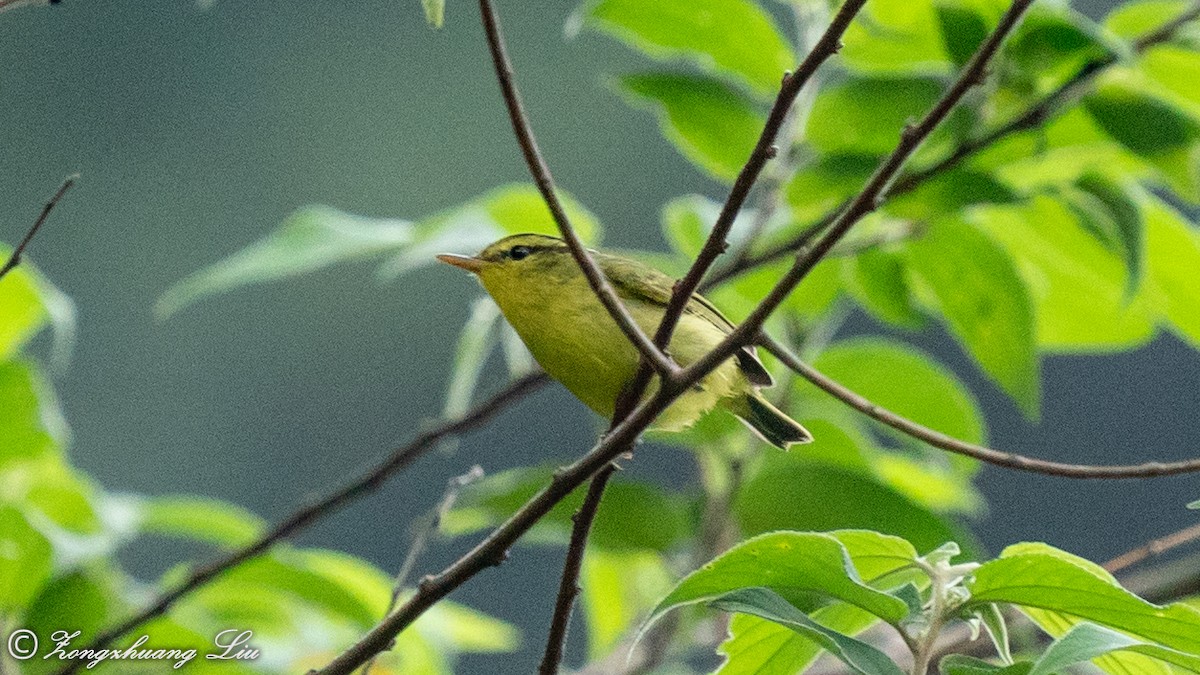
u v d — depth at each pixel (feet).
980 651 27.20
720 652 21.01
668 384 20.40
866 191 19.61
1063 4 30.58
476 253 33.32
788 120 33.88
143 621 29.35
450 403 34.86
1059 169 34.24
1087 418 74.84
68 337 43.91
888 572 19.86
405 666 33.35
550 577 67.21
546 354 32.35
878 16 32.96
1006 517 72.49
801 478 31.19
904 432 23.09
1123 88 31.65
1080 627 16.60
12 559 30.73
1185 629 17.54
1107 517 71.61
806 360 35.45
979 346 32.63
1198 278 33.86
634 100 36.94
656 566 38.04
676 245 38.17
